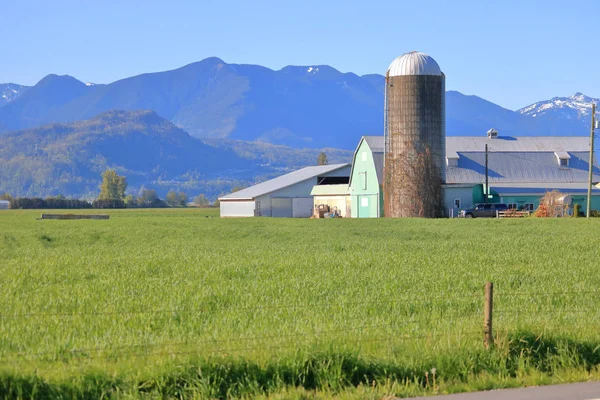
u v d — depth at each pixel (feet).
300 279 94.32
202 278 98.02
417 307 72.74
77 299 79.15
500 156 383.86
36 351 52.26
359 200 364.38
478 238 183.93
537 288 87.10
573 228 219.00
